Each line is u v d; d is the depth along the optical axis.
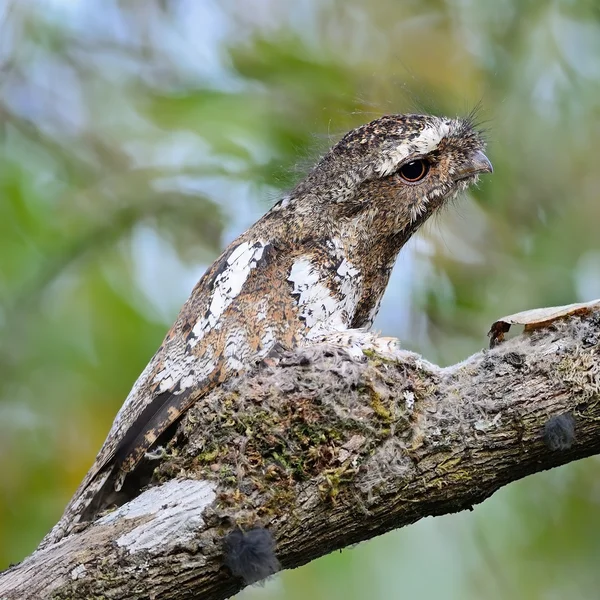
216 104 11.41
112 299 11.62
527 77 12.14
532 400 6.36
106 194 12.35
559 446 6.29
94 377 11.29
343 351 6.82
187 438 6.87
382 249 8.39
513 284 11.76
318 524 6.28
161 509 6.16
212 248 12.40
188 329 7.61
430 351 11.67
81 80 13.11
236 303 7.60
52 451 11.05
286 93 11.59
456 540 10.84
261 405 6.46
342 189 8.16
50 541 7.16
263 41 11.84
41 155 12.71
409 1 12.55
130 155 12.95
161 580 6.00
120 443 7.25
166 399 7.32
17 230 11.70
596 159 12.10
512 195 12.15
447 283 11.77
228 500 6.16
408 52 12.15
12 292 11.50
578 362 6.41
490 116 11.73
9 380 11.26
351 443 6.32
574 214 11.91
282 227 8.10
